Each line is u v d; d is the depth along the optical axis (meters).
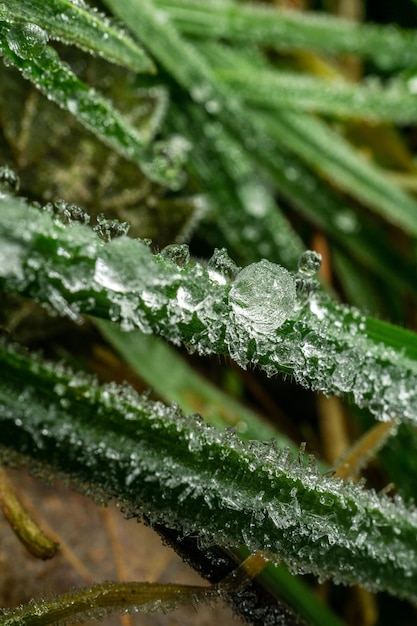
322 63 0.12
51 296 0.07
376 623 0.10
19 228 0.07
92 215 0.10
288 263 0.11
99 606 0.08
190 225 0.10
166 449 0.08
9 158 0.09
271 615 0.08
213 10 0.11
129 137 0.09
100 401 0.08
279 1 0.12
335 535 0.08
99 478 0.08
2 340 0.08
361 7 0.13
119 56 0.08
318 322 0.08
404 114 0.12
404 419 0.08
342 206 0.11
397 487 0.10
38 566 0.09
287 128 0.11
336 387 0.08
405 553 0.08
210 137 0.10
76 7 0.08
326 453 0.11
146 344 0.10
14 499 0.08
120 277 0.07
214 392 0.10
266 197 0.11
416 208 0.11
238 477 0.08
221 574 0.08
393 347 0.08
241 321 0.08
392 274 0.11
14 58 0.08
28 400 0.07
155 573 0.09
